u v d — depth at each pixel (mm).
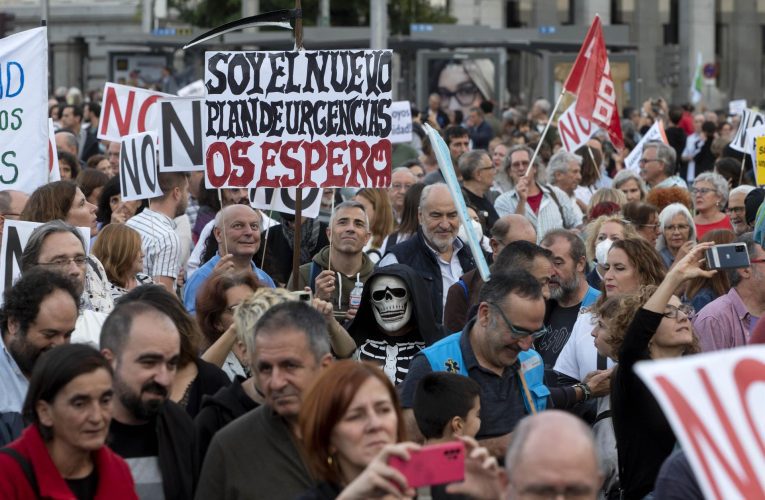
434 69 39906
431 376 6891
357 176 9695
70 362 5734
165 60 46188
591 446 4422
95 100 38406
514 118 30578
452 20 55344
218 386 7398
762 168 14898
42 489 5703
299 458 6168
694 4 68062
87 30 57500
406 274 9031
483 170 15305
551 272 8961
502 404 7531
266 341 6082
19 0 58625
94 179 14125
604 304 7934
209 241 12781
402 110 22094
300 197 9734
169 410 6637
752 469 3971
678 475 5633
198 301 8492
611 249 9445
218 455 6234
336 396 5266
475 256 9094
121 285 9930
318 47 43906
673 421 3980
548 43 43781
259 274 11211
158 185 11898
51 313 6879
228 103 9742
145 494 6508
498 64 40000
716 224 14656
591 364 8898
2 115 10727
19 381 7105
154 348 6395
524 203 15125
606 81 16703
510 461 4480
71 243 8266
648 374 4043
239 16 51656
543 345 9898
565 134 18766
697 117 31750
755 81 74062
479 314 7496
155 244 11648
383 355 9125
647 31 68125
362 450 5227
